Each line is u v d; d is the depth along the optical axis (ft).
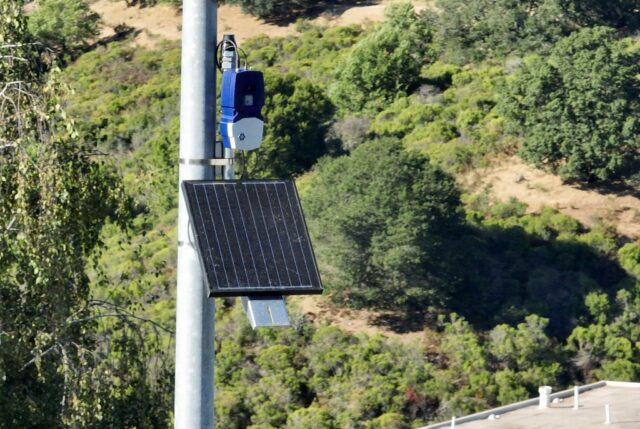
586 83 488.44
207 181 77.87
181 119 77.15
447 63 612.70
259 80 77.97
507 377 366.02
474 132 522.47
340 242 403.34
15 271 145.38
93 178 147.23
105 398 145.28
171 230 442.50
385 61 573.74
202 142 77.15
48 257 134.72
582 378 380.37
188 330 77.10
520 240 442.50
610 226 463.42
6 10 140.77
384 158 414.82
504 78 565.53
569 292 414.82
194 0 75.87
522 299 411.13
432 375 365.40
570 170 486.79
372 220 402.31
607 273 434.71
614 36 606.14
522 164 503.61
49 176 134.72
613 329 394.32
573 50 499.10
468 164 507.30
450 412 352.08
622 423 268.62
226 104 77.87
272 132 506.89
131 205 154.81
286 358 369.50
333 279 404.98
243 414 349.00
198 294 77.25
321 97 536.01
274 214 78.64
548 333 397.39
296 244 78.18
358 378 360.28
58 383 150.30
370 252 400.88
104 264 409.08
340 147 517.96
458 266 406.41
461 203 451.12
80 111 606.14
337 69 593.83
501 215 467.11
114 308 154.51
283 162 507.30
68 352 145.07
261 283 76.28
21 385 150.92
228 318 393.09
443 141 525.75
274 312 76.13
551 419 275.80
